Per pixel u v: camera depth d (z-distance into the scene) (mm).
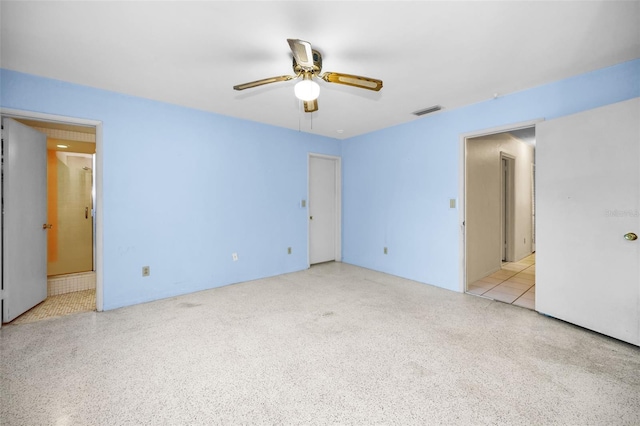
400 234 4227
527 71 2516
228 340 2291
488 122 3193
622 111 2156
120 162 3010
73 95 2754
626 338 2158
